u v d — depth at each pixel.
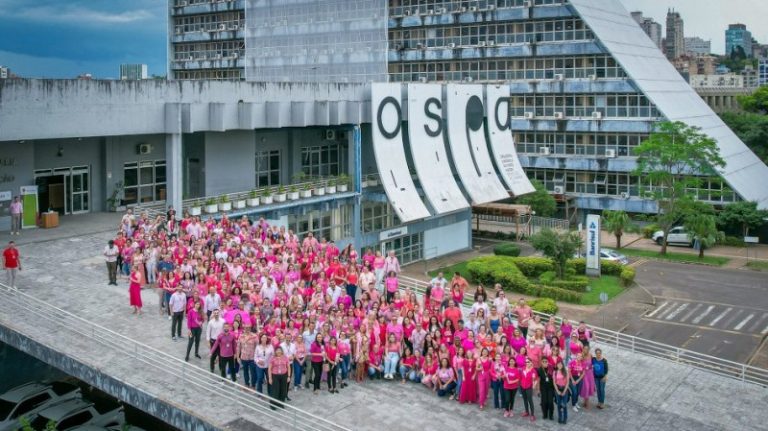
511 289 49.88
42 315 28.19
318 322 25.84
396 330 26.42
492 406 24.53
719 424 24.03
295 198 49.84
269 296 27.50
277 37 98.06
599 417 24.19
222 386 24.05
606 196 76.44
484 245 67.88
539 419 23.77
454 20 84.38
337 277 31.66
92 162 45.59
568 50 77.62
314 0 94.12
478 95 62.81
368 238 56.16
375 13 89.12
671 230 67.00
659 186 72.69
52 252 36.91
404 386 25.83
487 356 24.23
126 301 30.95
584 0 79.69
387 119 55.06
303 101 50.25
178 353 26.33
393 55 89.44
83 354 25.98
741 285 53.00
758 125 94.31
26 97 36.50
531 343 24.44
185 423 22.45
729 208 67.38
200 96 44.97
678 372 28.45
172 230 35.50
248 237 33.84
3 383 31.44
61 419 27.02
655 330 42.31
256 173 53.50
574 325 38.25
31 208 41.41
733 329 42.62
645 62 80.25
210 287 27.08
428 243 61.81
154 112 42.16
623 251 64.75
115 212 46.06
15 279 32.69
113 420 28.02
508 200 75.62
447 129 59.97
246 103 46.00
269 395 23.61
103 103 39.72
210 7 107.38
